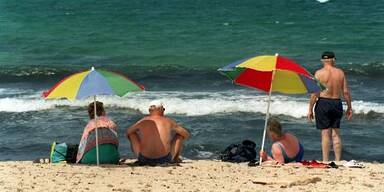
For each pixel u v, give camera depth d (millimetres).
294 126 34812
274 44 72312
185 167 21328
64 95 20203
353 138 32281
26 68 55000
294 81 22125
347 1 116938
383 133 33188
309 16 97938
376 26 85562
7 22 93562
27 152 30359
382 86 46000
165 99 40156
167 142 21641
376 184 18938
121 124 35188
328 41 74062
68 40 76062
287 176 19578
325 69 23484
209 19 94875
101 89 20250
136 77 50531
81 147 21812
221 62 61125
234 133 33188
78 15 101625
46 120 36219
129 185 18406
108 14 101812
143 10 106875
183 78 49594
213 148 30469
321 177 19703
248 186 18484
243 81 22797
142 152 21594
